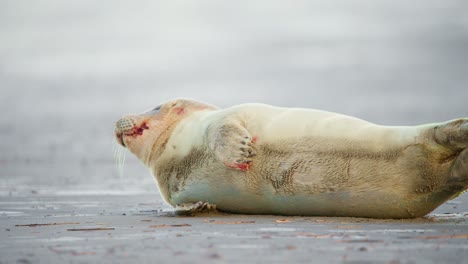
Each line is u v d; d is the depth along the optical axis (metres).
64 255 21.48
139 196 47.81
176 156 35.41
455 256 20.41
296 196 31.48
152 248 22.48
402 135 29.52
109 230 27.55
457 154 28.62
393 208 30.06
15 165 77.25
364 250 21.48
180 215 33.84
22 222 31.33
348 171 30.27
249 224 29.05
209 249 22.11
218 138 32.22
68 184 57.72
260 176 32.06
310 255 20.73
